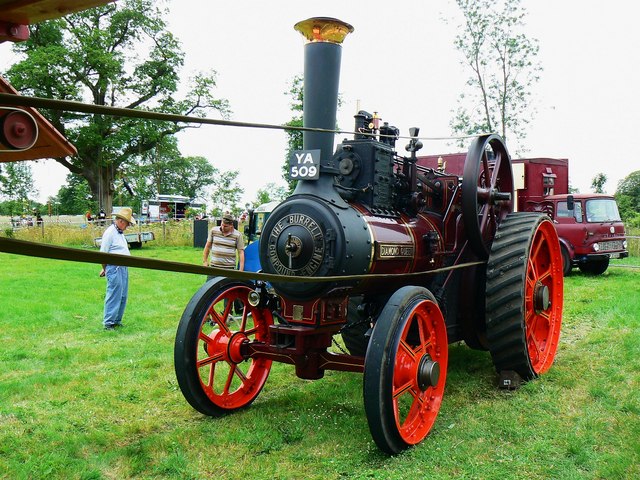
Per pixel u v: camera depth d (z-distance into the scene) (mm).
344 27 3572
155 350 5887
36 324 7289
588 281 10844
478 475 2984
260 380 4293
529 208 11242
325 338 3756
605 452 3232
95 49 32500
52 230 23531
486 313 4355
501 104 25766
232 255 7059
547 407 3939
